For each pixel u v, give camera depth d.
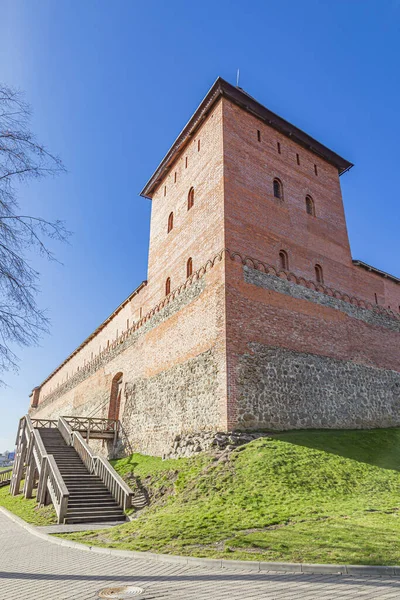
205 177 20.03
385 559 6.24
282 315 17.83
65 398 41.03
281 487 11.05
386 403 20.61
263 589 5.29
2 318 8.36
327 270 21.09
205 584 5.62
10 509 18.28
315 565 6.11
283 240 19.53
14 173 8.59
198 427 16.09
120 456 22.95
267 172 20.45
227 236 17.33
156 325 22.09
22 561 8.08
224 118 19.70
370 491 11.16
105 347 31.72
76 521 12.83
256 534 8.02
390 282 24.92
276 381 16.33
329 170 24.27
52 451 19.20
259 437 14.49
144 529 9.73
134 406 22.94
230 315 16.02
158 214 25.31
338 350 19.53
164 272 22.58
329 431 16.80
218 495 11.19
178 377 18.48
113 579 6.18
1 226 8.47
